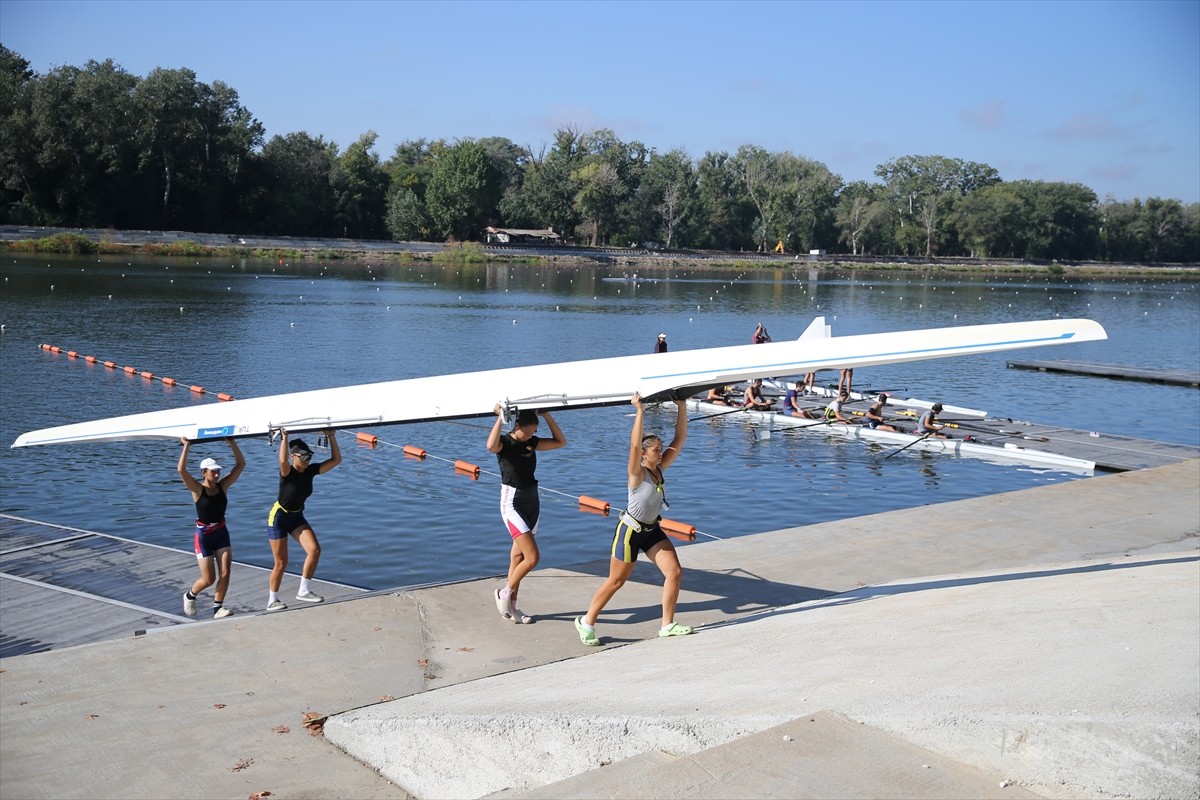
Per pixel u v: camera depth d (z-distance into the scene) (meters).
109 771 6.08
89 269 70.56
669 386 8.34
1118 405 30.44
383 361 35.22
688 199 138.25
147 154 96.94
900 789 4.14
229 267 83.25
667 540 8.16
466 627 8.62
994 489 19.33
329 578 13.45
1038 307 72.88
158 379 29.25
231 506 16.84
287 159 115.56
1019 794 4.09
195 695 7.21
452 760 5.86
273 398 9.54
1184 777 3.91
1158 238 165.62
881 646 6.24
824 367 8.72
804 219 143.50
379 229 126.88
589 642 8.14
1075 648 5.55
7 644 10.03
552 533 15.77
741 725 4.96
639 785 4.38
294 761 6.27
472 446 21.81
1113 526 13.01
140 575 12.43
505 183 146.75
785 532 12.42
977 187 171.12
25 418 23.34
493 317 53.00
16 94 94.38
